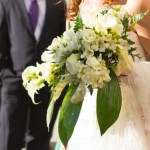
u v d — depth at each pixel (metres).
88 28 2.46
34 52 5.29
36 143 5.63
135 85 2.78
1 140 5.52
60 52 2.46
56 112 5.40
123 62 2.46
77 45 2.42
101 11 2.55
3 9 5.24
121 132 2.76
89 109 2.84
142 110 2.78
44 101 5.45
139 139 2.75
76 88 2.46
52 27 5.32
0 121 5.49
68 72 2.45
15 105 5.39
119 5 2.75
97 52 2.43
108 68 2.46
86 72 2.38
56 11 5.33
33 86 2.58
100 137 2.80
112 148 2.77
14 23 5.26
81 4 2.93
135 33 2.80
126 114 2.76
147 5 2.74
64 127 2.45
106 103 2.43
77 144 2.88
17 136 5.52
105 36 2.43
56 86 2.50
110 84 2.44
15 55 5.30
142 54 2.82
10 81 5.33
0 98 5.44
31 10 5.27
